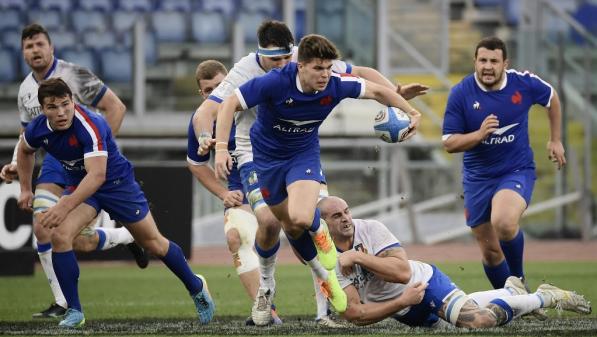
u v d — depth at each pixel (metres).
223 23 71.25
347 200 66.00
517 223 27.36
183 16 70.62
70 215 25.95
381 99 23.42
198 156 27.91
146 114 66.50
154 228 26.84
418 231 65.75
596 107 72.44
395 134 23.53
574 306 24.16
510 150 28.16
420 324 23.81
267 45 25.34
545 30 73.25
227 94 26.06
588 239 67.50
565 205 68.38
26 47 29.30
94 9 73.44
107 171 26.14
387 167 65.94
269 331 23.77
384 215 66.19
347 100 66.44
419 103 72.75
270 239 25.38
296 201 22.48
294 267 51.84
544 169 68.88
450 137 27.91
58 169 28.62
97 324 26.47
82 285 42.06
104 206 26.52
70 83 29.80
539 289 24.16
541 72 70.19
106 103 30.19
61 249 25.64
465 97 28.19
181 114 67.88
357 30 71.88
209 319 26.98
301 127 23.09
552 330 22.77
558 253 59.22
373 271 22.33
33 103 29.84
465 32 77.69
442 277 23.33
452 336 21.33
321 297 25.98
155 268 52.34
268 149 23.56
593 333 22.11
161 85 69.12
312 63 21.67
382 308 22.39
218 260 56.12
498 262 28.72
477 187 28.50
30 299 35.91
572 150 67.94
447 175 66.81
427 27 76.94
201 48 70.19
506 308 23.27
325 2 72.00
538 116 71.00
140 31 65.94
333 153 67.19
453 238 67.06
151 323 26.88
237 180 27.72
